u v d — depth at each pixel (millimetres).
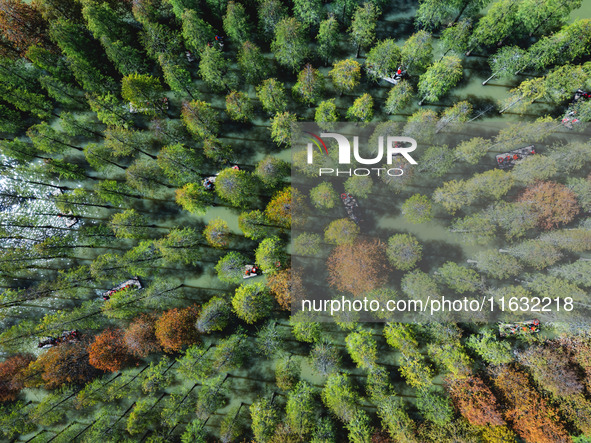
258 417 50156
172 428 54250
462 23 54125
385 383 49875
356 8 57469
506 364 51375
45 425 55500
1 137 61438
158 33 54969
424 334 51750
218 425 55094
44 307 59250
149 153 60656
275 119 53500
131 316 56875
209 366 52281
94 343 53344
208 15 60969
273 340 52844
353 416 49125
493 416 46562
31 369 53188
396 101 55000
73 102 59375
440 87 54625
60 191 60188
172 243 53969
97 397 52719
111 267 53938
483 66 60344
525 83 52594
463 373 48969
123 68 57156
